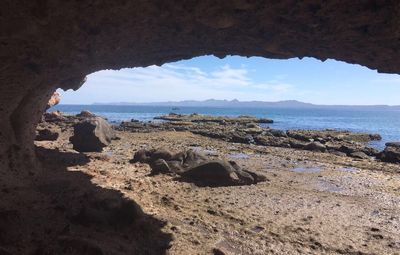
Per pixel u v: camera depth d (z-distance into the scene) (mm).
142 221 10930
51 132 27828
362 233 12180
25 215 9977
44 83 13148
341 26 8039
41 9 7258
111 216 10508
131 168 19469
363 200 16297
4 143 12820
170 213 12758
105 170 18234
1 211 9438
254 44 10188
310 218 13383
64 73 12406
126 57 12008
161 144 32031
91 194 13141
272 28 8922
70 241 8242
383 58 9062
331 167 24328
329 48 9406
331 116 156875
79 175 16391
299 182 19266
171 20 8891
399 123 102625
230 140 37312
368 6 7207
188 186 16750
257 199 15469
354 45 8859
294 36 9078
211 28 9328
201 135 41094
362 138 46781
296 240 11234
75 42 9109
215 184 17359
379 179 20953
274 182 18797
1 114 12070
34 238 8625
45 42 8586
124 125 47969
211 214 13102
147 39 10281
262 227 12109
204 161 18578
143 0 7680
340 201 15922
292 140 36656
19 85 10852
